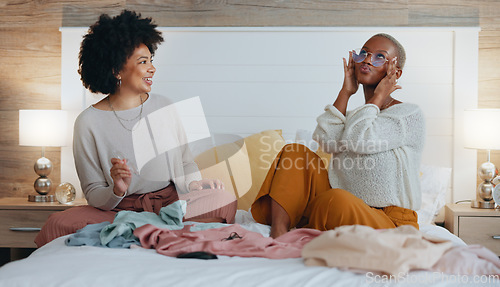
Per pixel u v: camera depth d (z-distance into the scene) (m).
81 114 2.57
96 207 2.43
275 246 1.67
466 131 3.15
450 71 3.33
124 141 2.53
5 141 3.54
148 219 2.04
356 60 2.24
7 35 3.53
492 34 3.36
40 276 1.37
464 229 2.96
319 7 3.41
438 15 3.37
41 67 3.51
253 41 3.38
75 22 3.48
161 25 3.45
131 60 2.55
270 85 3.38
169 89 3.40
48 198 3.27
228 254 1.65
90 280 1.34
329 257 1.47
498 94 3.36
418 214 2.84
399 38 3.34
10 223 3.11
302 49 3.37
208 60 3.40
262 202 2.12
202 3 3.43
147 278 1.35
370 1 3.39
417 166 2.16
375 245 1.43
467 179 3.30
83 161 2.50
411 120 2.12
